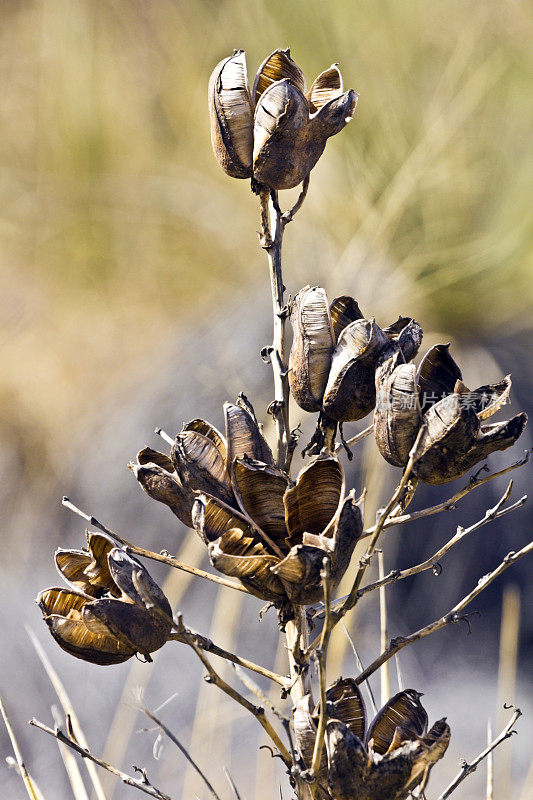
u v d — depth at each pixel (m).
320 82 1.46
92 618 1.41
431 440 1.40
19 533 4.34
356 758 1.39
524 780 2.95
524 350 4.04
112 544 1.44
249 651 3.60
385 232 4.31
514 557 1.43
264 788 1.80
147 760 3.17
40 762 3.43
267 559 1.40
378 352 1.43
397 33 4.75
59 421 4.65
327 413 1.44
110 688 3.63
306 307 1.44
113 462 4.27
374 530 1.44
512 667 2.05
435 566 1.45
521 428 1.40
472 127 4.55
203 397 4.25
